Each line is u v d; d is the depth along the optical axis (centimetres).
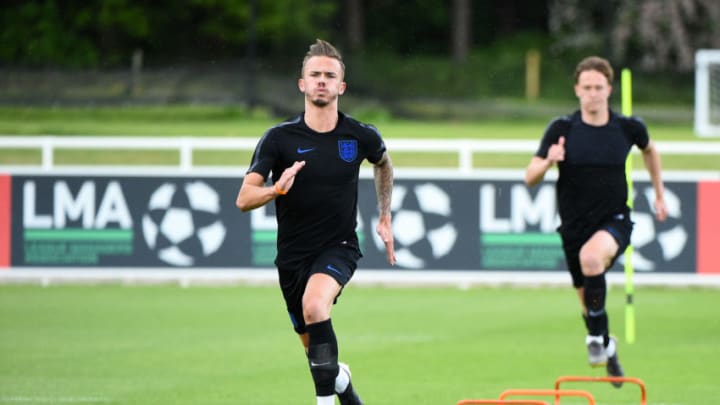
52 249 4853
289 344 3653
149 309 4400
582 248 2798
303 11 13888
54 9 13550
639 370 3259
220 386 2980
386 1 16400
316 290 2258
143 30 13662
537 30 16188
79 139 4866
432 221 4806
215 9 13725
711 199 4744
